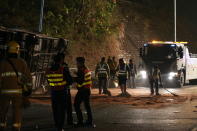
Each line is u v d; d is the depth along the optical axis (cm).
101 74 2316
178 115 1520
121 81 2255
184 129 1220
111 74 2719
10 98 935
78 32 3453
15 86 938
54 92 1152
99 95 2309
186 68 3195
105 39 3744
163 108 1730
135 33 4400
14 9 2964
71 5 3409
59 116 1152
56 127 1182
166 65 2992
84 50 3359
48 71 1159
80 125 1269
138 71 3388
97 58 3450
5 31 1703
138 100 2038
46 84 2252
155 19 5041
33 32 1978
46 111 1608
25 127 1239
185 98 2141
